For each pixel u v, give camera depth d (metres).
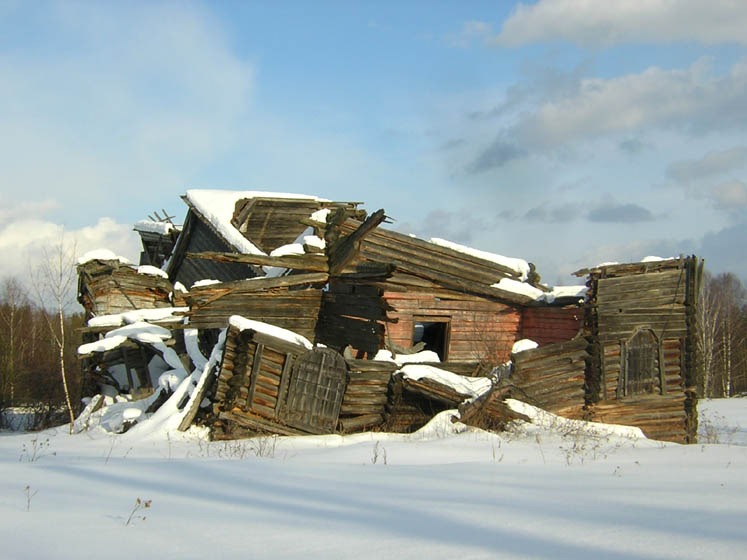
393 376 15.17
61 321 18.33
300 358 14.40
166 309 21.28
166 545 4.57
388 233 17.11
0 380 30.67
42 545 4.50
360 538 4.78
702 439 17.59
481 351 18.50
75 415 27.25
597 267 16.59
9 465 8.77
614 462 9.66
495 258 19.69
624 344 16.58
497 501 6.29
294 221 24.92
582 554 4.32
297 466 9.07
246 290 16.56
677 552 4.35
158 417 14.83
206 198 23.58
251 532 4.96
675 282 17.59
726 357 41.94
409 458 10.19
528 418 14.27
